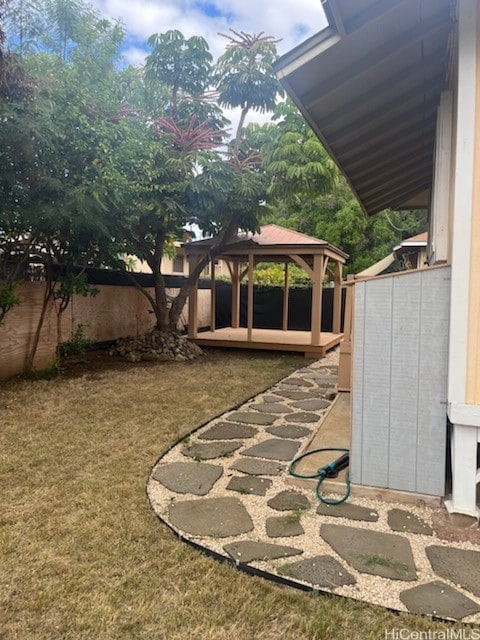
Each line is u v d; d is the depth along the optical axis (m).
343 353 5.75
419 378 2.75
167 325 9.05
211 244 9.41
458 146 2.47
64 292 6.60
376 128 4.14
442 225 3.54
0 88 4.68
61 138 5.27
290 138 8.43
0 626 1.76
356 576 2.07
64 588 1.97
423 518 2.62
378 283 2.80
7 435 4.02
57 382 6.23
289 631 1.75
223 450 3.75
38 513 2.62
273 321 12.93
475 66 2.41
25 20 5.39
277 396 5.77
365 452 2.88
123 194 6.08
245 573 2.10
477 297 2.50
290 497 2.89
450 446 2.88
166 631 1.74
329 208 18.03
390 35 2.78
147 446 3.79
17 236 5.95
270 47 8.17
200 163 7.40
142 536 2.39
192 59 8.13
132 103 7.74
